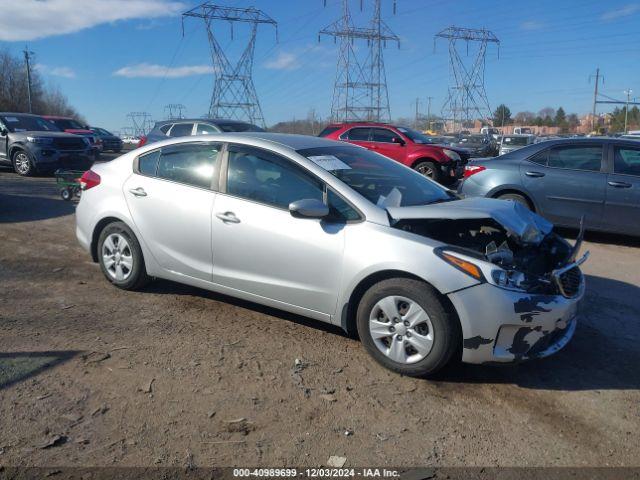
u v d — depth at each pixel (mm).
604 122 92125
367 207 3982
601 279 6312
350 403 3473
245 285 4457
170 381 3648
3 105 59969
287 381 3711
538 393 3680
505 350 3604
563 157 8211
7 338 4191
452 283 3555
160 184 4914
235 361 3963
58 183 10734
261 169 4453
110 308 4875
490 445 3094
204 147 4789
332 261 3986
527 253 4391
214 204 4562
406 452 3008
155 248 4953
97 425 3131
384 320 3871
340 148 4887
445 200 4660
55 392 3451
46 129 15578
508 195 8469
